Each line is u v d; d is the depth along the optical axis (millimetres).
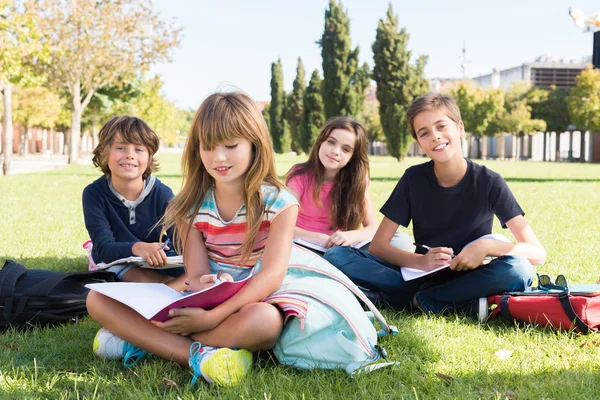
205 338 2311
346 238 3713
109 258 3295
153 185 3697
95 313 2391
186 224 2605
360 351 2326
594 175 19922
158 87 30359
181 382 2207
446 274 3312
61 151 60938
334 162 3832
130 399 2012
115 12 23344
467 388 2100
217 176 2373
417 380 2188
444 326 2924
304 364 2332
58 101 36594
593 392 2061
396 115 31406
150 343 2336
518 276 3041
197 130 2434
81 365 2396
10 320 2852
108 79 24906
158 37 24062
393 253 3342
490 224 3387
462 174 3330
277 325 2279
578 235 5930
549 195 10969
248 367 2242
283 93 50656
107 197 3592
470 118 47281
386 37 31016
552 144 56844
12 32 14352
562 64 67125
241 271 2516
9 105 16703
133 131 3477
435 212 3391
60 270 4223
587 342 2635
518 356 2477
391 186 13141
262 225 2486
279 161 32438
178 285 3152
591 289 2906
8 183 13461
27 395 2021
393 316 3150
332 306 2357
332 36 31891
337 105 32250
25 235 5922
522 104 47125
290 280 2479
